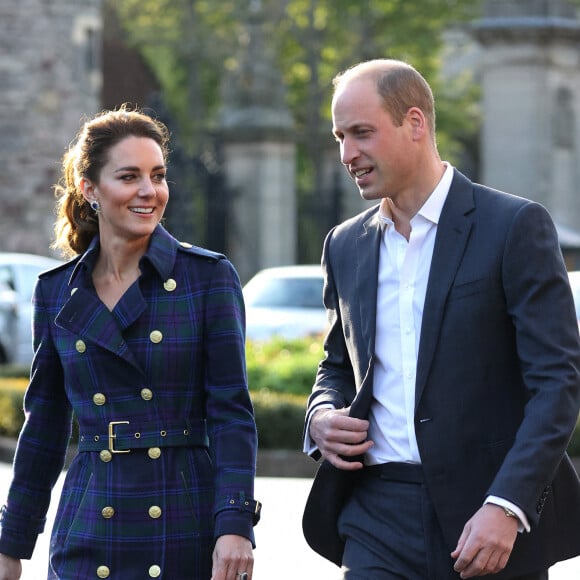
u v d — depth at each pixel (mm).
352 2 105875
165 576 11539
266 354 46031
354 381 13203
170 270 11875
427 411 12133
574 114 88438
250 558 11516
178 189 77938
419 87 12391
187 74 121250
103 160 11805
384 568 12250
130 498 11602
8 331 53562
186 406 11836
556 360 11836
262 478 33938
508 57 86312
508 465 11656
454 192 12406
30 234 82375
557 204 87438
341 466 12422
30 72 82125
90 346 11797
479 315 12094
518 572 12086
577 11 89375
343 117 12367
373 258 12633
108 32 122625
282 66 112562
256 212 84750
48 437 12398
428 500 12203
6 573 12398
